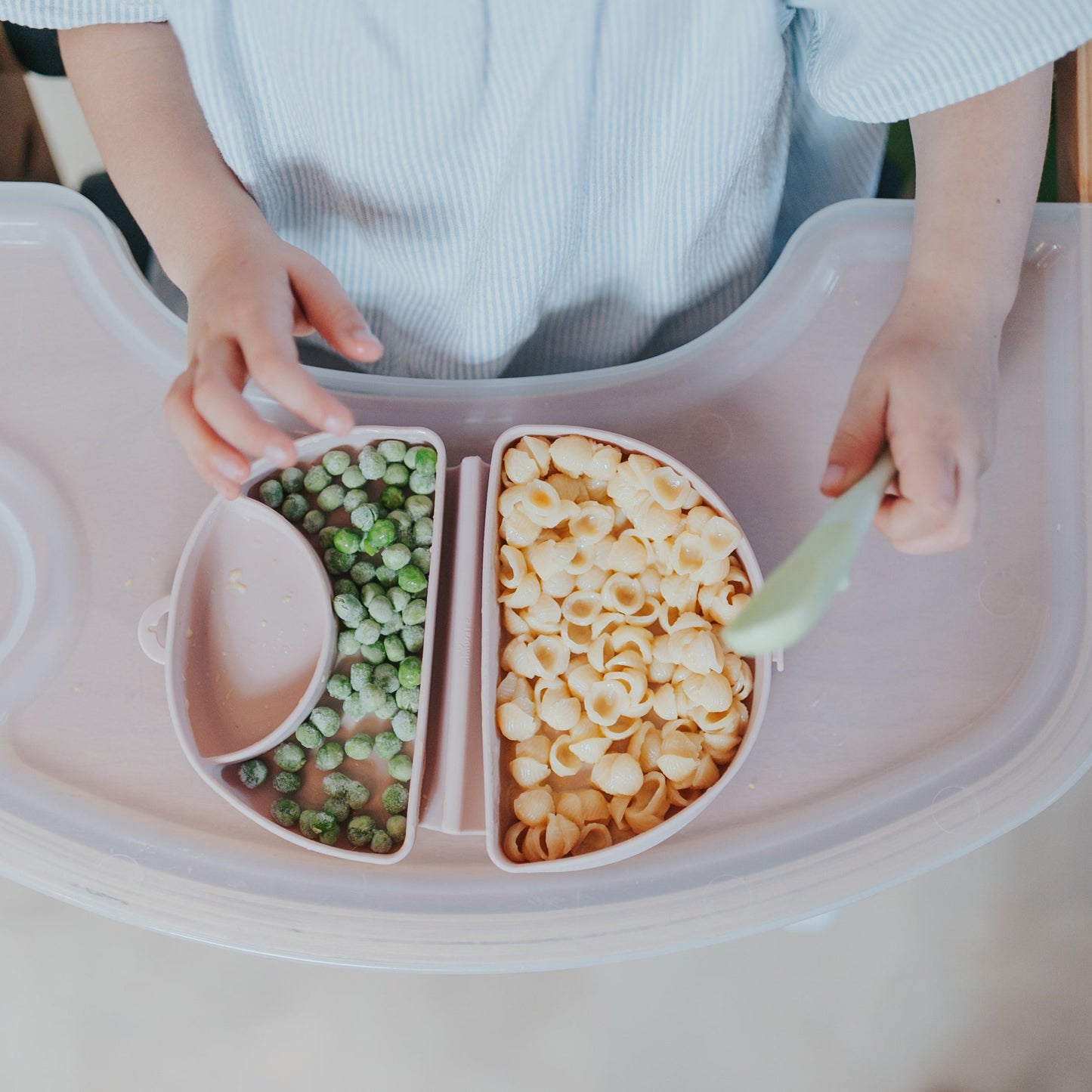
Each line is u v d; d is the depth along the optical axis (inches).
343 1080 43.8
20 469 25.5
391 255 28.0
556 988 44.8
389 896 23.2
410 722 24.4
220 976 44.8
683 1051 44.0
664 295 29.4
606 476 24.1
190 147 24.1
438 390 26.0
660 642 23.6
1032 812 23.3
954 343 21.6
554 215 25.3
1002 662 24.2
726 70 23.7
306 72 23.6
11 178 36.7
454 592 24.6
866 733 24.0
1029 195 22.7
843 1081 43.6
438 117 23.9
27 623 24.8
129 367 26.2
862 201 26.2
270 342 19.0
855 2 21.3
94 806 23.9
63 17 23.1
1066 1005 43.8
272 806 24.1
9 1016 44.2
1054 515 24.8
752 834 23.6
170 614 23.5
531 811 23.0
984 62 20.5
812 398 25.7
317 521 25.5
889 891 45.0
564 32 22.4
